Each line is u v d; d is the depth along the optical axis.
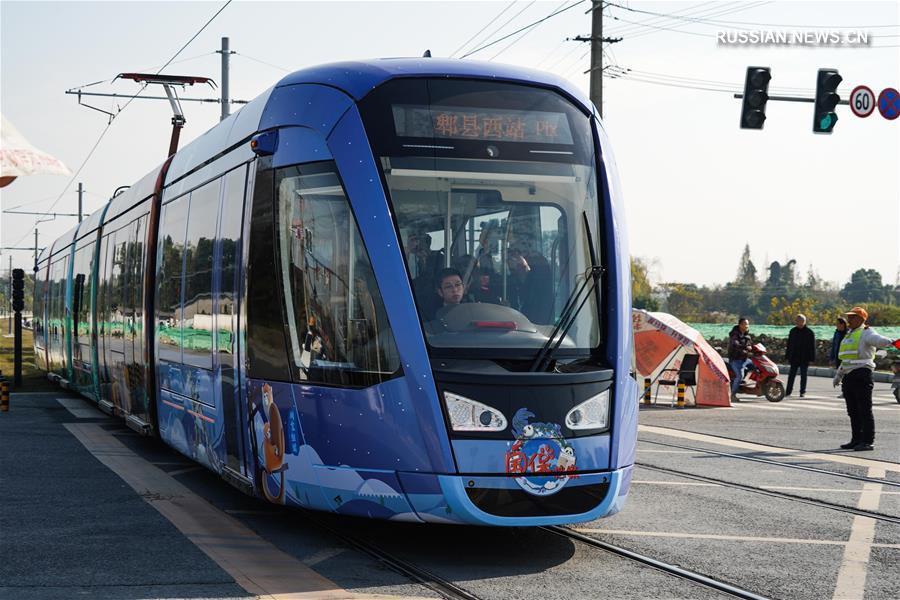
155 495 10.34
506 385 7.29
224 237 9.64
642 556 7.75
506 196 7.93
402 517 7.38
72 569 7.11
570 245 8.02
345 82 8.17
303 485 7.97
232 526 8.72
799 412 20.88
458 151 7.91
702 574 7.25
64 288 23.56
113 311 15.95
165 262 12.27
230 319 9.30
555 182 8.09
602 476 7.51
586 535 8.50
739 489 10.94
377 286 7.53
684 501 10.17
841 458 13.56
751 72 20.61
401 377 7.34
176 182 12.16
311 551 7.80
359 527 8.70
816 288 106.88
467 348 7.43
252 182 8.96
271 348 8.45
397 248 7.55
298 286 8.18
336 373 7.73
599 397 7.59
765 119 20.77
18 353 27.09
